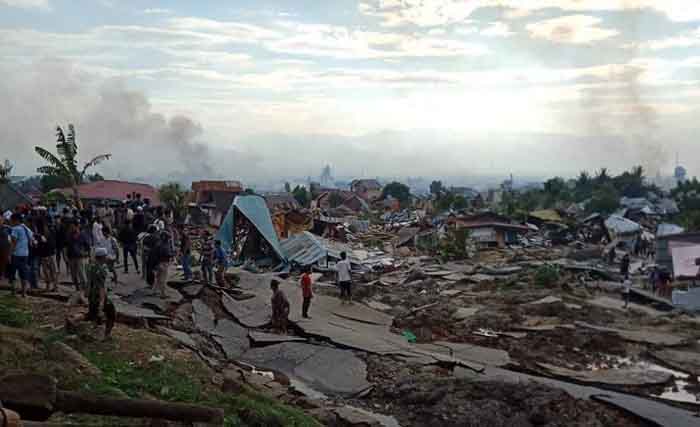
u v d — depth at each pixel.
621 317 21.56
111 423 7.43
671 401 12.77
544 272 28.14
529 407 11.42
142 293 16.81
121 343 11.12
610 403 11.84
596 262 39.75
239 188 64.94
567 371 14.66
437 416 11.11
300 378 12.87
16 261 13.21
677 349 17.12
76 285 14.38
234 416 8.72
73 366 9.27
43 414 6.03
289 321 16.70
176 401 8.84
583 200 97.00
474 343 17.30
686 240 34.69
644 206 78.00
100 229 17.25
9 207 32.56
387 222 74.88
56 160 24.86
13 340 9.59
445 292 26.86
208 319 16.30
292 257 30.97
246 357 13.93
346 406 11.38
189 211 50.28
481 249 48.91
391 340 15.95
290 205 61.41
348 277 20.08
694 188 94.94
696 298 24.30
